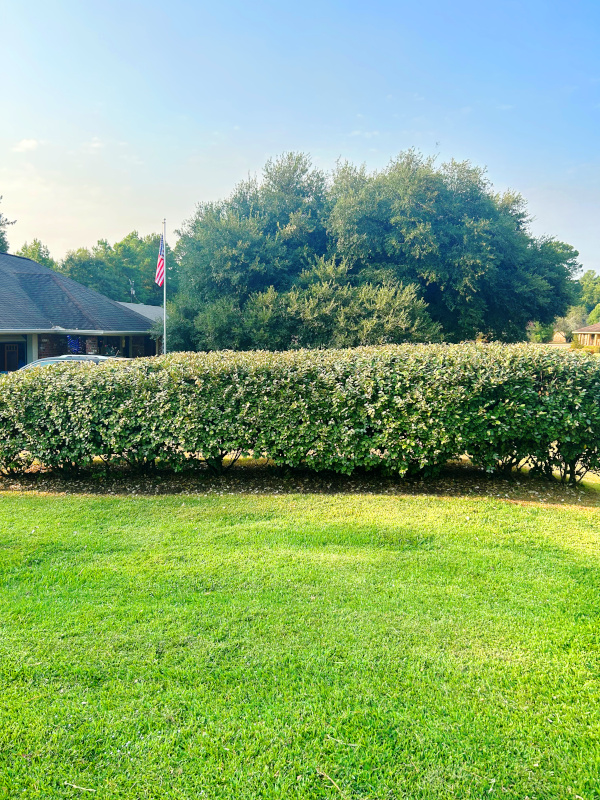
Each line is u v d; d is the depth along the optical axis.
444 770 1.95
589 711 2.22
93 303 22.84
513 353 5.52
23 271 22.66
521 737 2.10
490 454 5.48
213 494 5.49
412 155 22.67
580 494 5.43
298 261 23.98
